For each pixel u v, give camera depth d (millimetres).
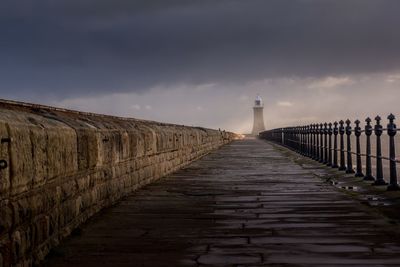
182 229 6477
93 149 6988
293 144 31969
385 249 5305
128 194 9719
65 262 4891
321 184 11820
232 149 34781
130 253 5242
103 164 7656
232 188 11086
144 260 4969
